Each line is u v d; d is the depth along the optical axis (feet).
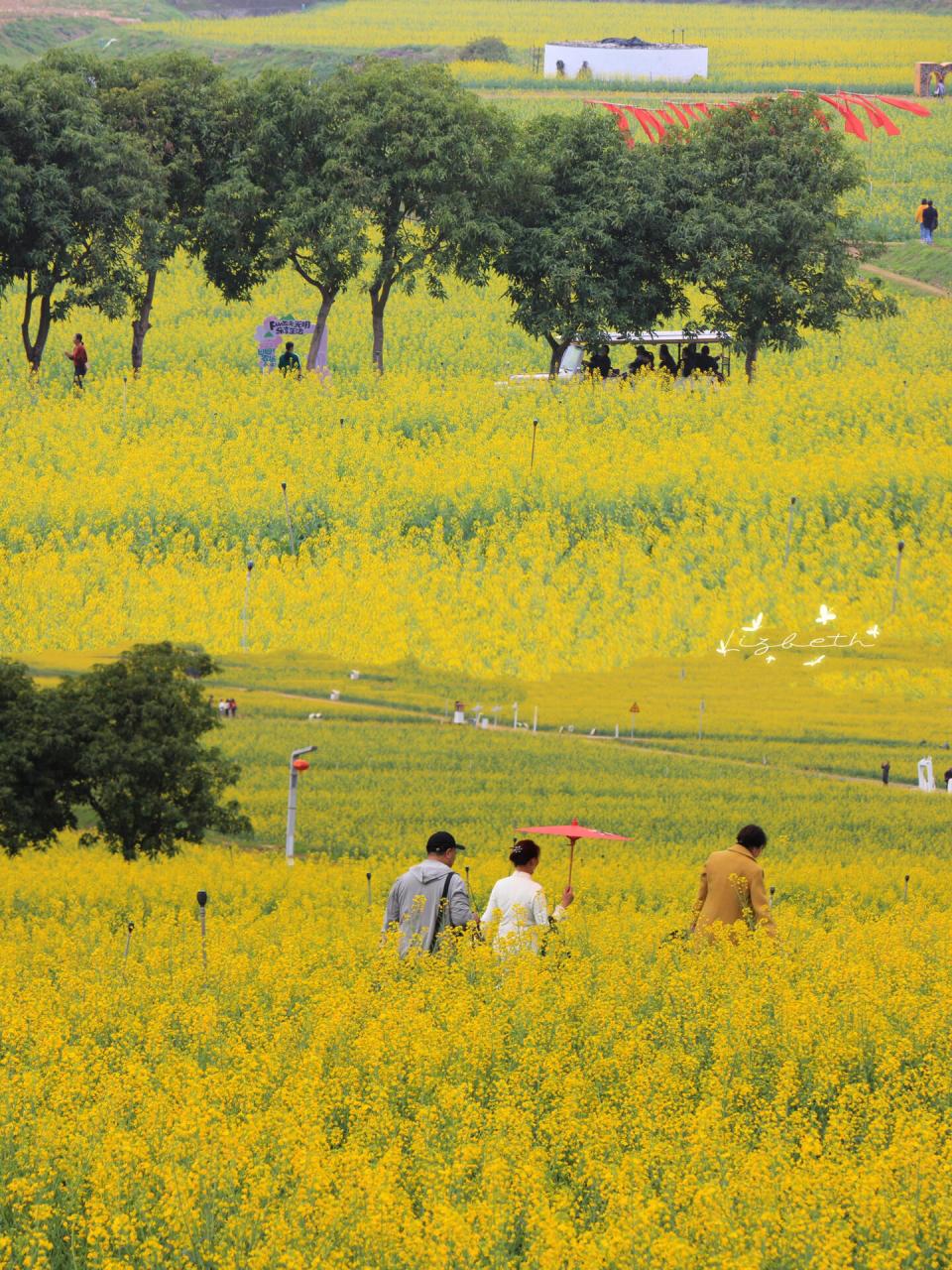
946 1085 107.55
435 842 153.69
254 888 311.06
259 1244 81.00
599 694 581.53
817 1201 83.10
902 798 477.36
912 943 174.70
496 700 568.41
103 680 360.28
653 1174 88.99
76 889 311.27
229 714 544.62
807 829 424.87
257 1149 91.45
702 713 555.69
